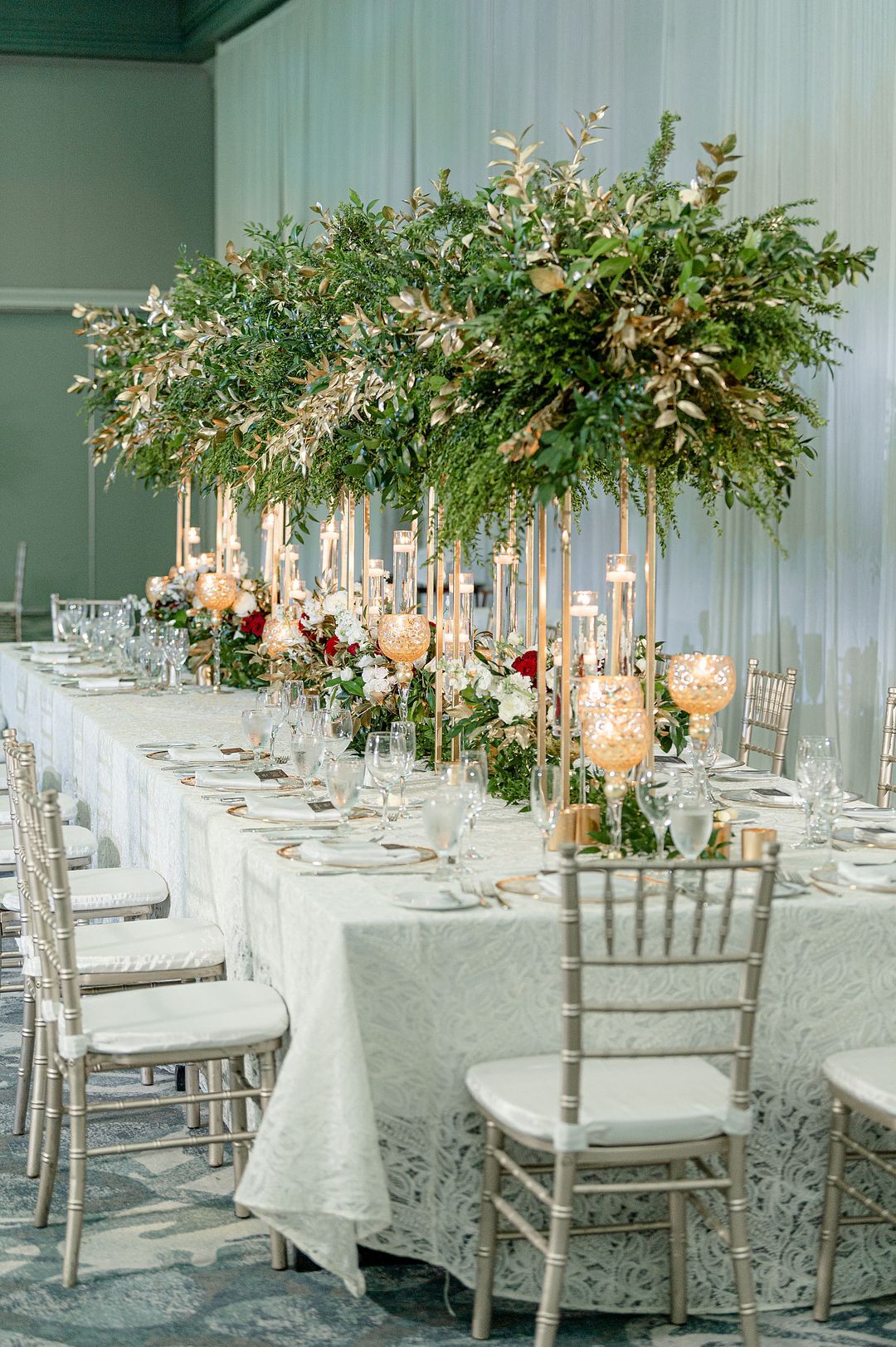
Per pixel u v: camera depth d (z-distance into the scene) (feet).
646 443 9.84
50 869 9.21
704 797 10.91
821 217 19.99
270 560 19.77
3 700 23.50
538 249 9.75
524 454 9.64
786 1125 9.21
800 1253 9.32
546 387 9.80
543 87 26.27
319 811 11.28
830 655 19.98
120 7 39.29
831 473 19.84
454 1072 8.82
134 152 40.75
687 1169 9.23
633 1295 9.19
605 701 9.71
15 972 16.58
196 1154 11.56
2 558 40.81
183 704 17.76
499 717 12.02
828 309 10.15
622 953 8.87
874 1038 9.27
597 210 9.98
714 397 9.69
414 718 13.38
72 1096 9.37
